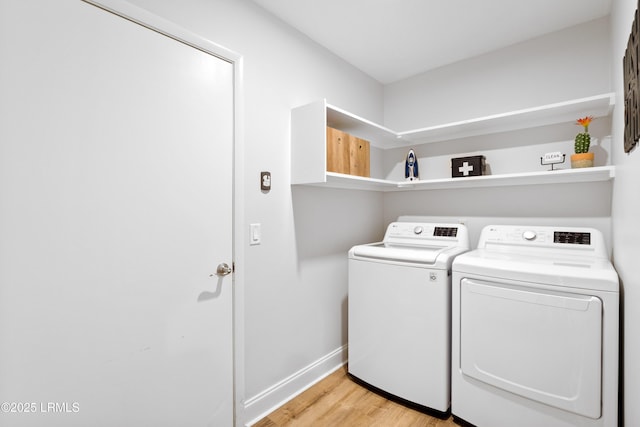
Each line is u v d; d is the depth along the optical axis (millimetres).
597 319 1287
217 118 1511
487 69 2295
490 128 2236
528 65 2125
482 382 1581
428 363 1736
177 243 1363
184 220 1386
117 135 1181
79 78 1087
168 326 1338
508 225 2133
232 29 1594
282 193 1877
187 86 1396
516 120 2043
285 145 1893
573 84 1960
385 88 2857
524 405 1460
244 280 1643
